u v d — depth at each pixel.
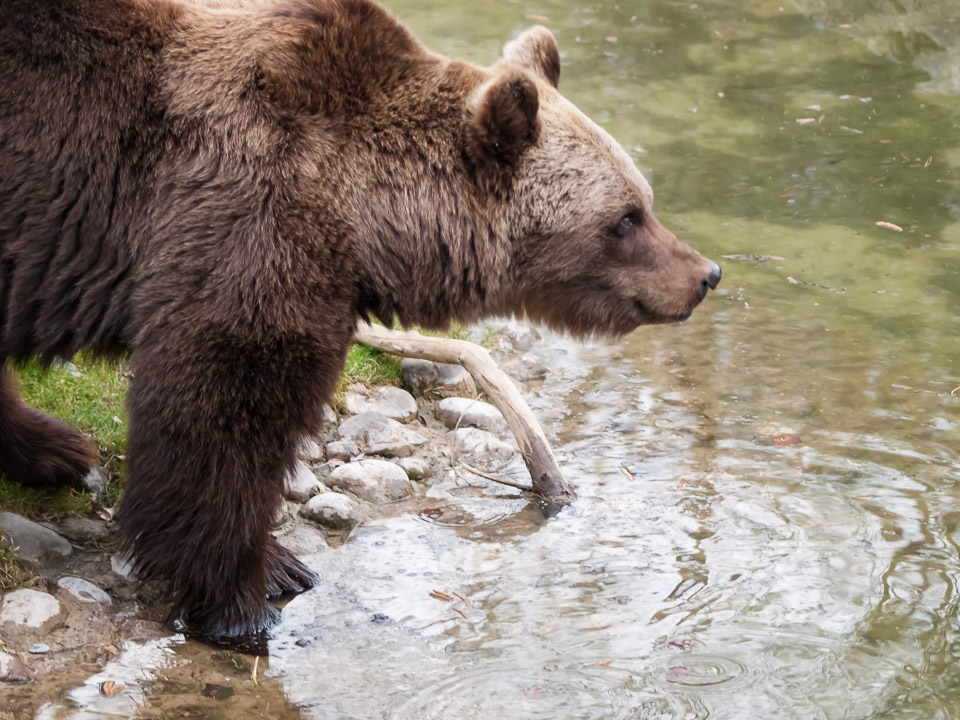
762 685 5.63
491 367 7.97
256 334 5.45
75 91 5.52
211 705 5.40
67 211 5.61
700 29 17.12
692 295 6.53
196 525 5.72
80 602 6.02
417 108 5.97
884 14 17.58
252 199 5.47
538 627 6.11
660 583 6.50
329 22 5.83
